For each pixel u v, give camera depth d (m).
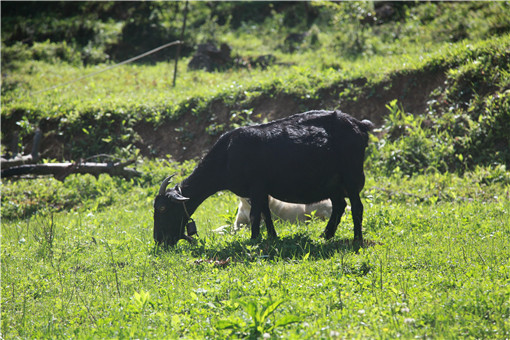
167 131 20.86
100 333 6.67
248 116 19.47
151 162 19.05
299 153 9.84
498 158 15.71
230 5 33.56
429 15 25.89
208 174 10.62
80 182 18.17
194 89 23.42
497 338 5.84
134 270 9.28
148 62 29.91
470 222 10.67
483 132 16.17
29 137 21.77
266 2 33.28
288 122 10.20
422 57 19.28
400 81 18.86
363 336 5.97
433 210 11.92
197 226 12.71
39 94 24.72
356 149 9.97
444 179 15.12
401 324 6.27
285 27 30.83
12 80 26.55
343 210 10.44
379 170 16.48
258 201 10.11
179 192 10.51
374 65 20.41
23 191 18.03
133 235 11.59
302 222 12.20
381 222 10.88
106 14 34.28
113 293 8.42
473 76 17.52
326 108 19.36
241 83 21.58
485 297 6.62
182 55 30.16
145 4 33.41
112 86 25.75
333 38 27.11
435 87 18.31
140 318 7.08
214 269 8.77
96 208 15.80
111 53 31.09
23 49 30.23
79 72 28.30
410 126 17.50
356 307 6.88
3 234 13.25
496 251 8.58
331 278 7.92
